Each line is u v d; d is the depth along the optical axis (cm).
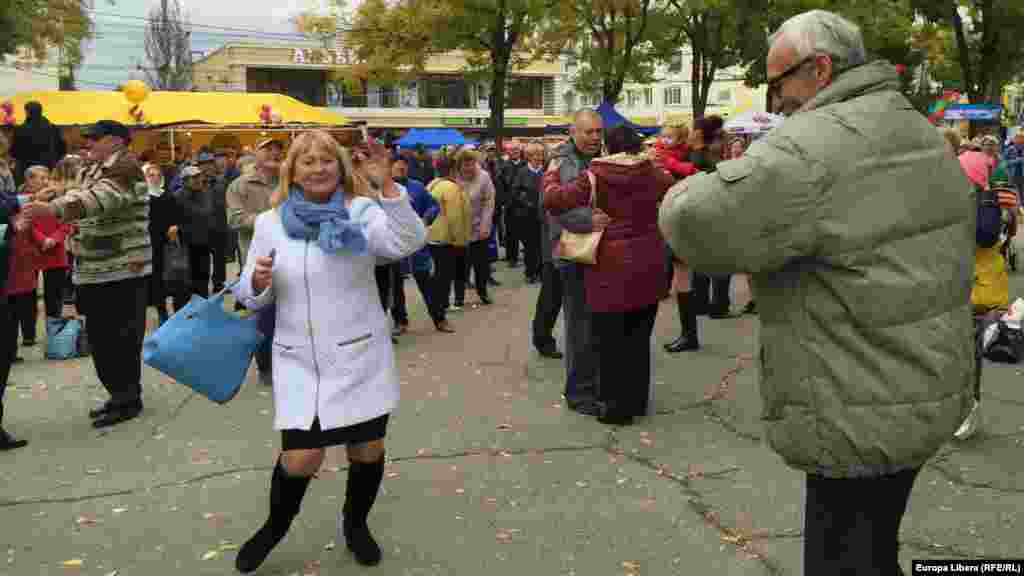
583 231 541
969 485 444
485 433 554
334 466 497
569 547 389
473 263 1096
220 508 443
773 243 218
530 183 1280
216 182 1211
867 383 219
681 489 452
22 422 612
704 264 226
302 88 5406
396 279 900
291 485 354
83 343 839
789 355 228
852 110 224
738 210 217
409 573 367
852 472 224
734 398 622
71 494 468
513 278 1365
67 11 2723
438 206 901
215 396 366
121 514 439
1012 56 2731
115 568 379
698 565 369
